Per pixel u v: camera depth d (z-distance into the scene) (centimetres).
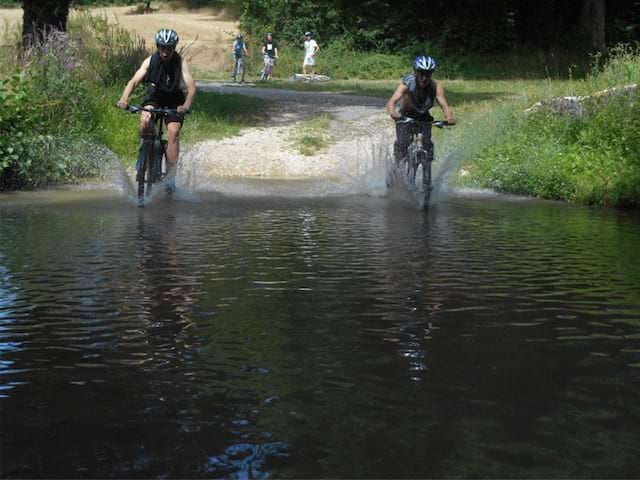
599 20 3756
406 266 613
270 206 975
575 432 303
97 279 561
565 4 3947
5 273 579
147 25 4909
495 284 554
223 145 1588
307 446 290
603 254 671
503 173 1224
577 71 3331
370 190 1146
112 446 290
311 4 4216
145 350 405
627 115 1307
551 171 1162
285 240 728
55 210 927
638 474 268
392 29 3994
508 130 1456
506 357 396
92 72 1666
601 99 1398
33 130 1303
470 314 475
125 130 1519
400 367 379
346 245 705
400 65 3769
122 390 348
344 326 449
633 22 4012
